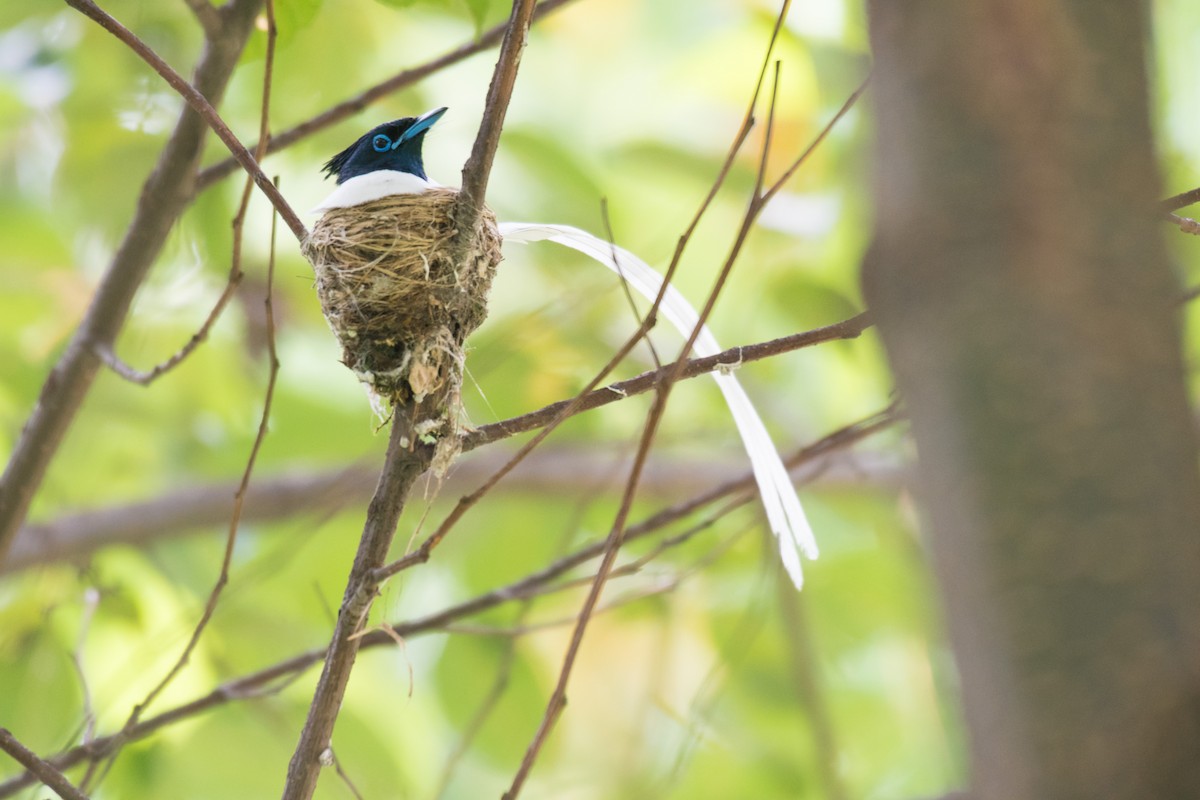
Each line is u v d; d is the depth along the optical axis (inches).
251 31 303.6
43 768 222.8
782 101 486.0
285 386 498.9
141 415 487.5
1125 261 89.5
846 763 438.6
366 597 195.2
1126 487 86.1
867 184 99.7
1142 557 85.1
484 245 244.7
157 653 343.9
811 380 519.2
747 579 474.3
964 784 95.7
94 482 506.3
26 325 485.1
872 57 98.5
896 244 94.0
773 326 494.6
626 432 488.7
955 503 89.8
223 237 429.1
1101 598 85.2
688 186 490.9
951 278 91.4
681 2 570.3
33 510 497.7
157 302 457.4
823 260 475.2
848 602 471.8
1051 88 91.1
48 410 319.3
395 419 219.0
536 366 452.8
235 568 499.2
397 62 474.6
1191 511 86.0
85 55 437.1
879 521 459.8
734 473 483.2
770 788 439.8
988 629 87.8
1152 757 82.6
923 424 92.5
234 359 492.7
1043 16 91.8
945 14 93.4
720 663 349.7
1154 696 83.0
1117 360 87.9
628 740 446.3
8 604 413.7
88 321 319.9
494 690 309.7
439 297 230.4
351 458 488.7
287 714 430.6
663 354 472.7
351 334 231.5
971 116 92.0
